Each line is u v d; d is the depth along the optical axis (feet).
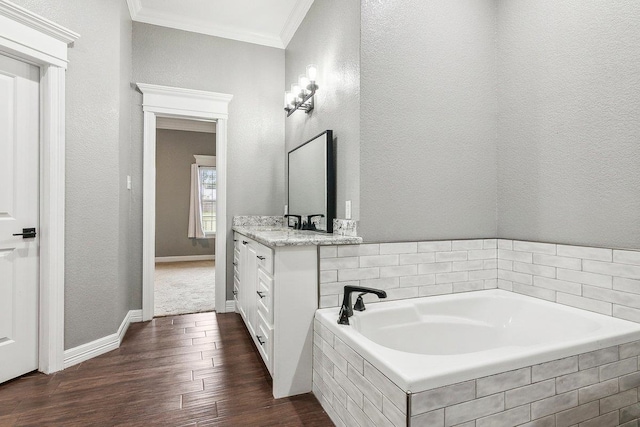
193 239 23.53
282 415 5.41
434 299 6.66
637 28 4.98
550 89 6.32
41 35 6.55
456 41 7.25
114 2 8.18
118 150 8.27
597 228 5.55
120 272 8.57
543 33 6.47
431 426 3.47
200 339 8.65
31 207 6.70
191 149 23.44
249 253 8.51
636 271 5.01
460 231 7.25
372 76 6.51
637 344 4.72
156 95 10.36
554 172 6.26
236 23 10.96
